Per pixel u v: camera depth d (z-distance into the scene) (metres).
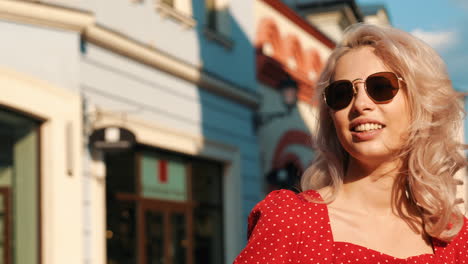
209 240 10.05
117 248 7.76
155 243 8.57
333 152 1.89
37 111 6.55
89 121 7.28
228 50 10.91
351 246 1.64
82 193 7.04
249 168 11.34
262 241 1.66
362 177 1.79
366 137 1.73
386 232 1.73
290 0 18.70
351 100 1.75
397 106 1.74
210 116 10.13
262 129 12.46
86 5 7.50
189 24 9.60
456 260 1.76
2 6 6.29
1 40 6.33
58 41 6.86
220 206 10.52
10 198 6.46
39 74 6.64
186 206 9.46
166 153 9.05
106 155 7.74
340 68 1.81
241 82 11.29
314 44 16.38
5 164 6.45
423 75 1.75
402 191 1.79
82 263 6.94
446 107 1.78
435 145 1.79
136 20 8.46
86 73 7.37
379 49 1.77
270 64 12.92
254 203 11.41
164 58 8.85
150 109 8.56
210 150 9.98
